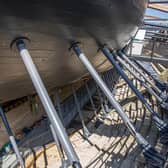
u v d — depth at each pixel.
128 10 4.84
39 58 4.50
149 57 12.70
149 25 14.00
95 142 9.92
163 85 10.28
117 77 18.44
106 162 7.91
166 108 8.42
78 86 15.15
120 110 5.23
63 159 7.58
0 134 10.77
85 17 3.94
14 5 2.96
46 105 3.60
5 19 3.09
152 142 8.02
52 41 4.11
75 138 10.52
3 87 5.70
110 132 10.87
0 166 8.53
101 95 14.00
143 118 10.89
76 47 4.64
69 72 7.16
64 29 3.92
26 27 3.40
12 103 11.55
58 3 3.30
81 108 13.86
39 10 3.23
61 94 14.26
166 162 5.56
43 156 9.05
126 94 15.48
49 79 6.70
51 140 10.23
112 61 6.02
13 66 4.42
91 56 6.23
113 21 4.70
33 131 11.30
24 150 9.44
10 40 3.54
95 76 4.78
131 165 7.14
